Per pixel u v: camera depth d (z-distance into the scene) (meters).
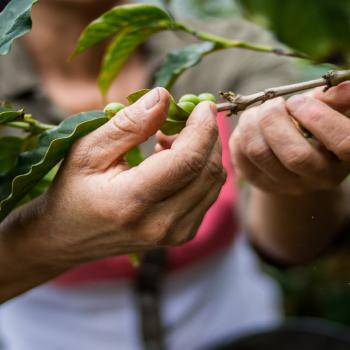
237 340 0.92
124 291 0.95
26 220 0.54
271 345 0.90
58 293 0.96
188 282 0.97
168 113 0.52
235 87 0.94
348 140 0.54
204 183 0.51
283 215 0.80
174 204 0.51
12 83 0.90
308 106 0.55
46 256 0.55
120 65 0.64
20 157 0.54
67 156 0.52
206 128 0.50
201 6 1.14
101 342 0.97
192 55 0.62
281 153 0.56
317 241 0.82
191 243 0.93
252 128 0.58
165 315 0.96
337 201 0.79
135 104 0.51
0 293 0.59
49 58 0.94
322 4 0.56
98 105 0.96
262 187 0.63
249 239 0.90
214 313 1.02
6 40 0.52
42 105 0.92
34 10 0.91
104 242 0.53
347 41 0.57
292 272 1.50
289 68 0.92
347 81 0.55
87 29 0.59
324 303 1.58
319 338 0.90
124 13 0.59
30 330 1.00
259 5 0.57
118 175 0.51
